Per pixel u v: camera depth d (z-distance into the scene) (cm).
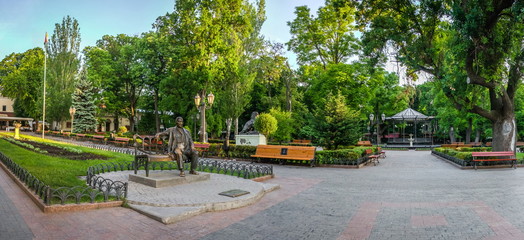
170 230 551
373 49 1997
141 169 1187
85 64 4694
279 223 612
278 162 1792
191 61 3020
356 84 3522
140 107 4997
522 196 867
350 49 3806
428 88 5047
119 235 515
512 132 1809
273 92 4959
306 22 3869
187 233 539
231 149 1969
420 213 693
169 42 3459
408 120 4434
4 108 6588
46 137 3653
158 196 740
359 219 646
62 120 4366
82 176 994
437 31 1912
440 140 5416
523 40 1584
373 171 1488
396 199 843
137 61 4075
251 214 675
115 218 605
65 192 711
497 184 1079
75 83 4256
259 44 3794
